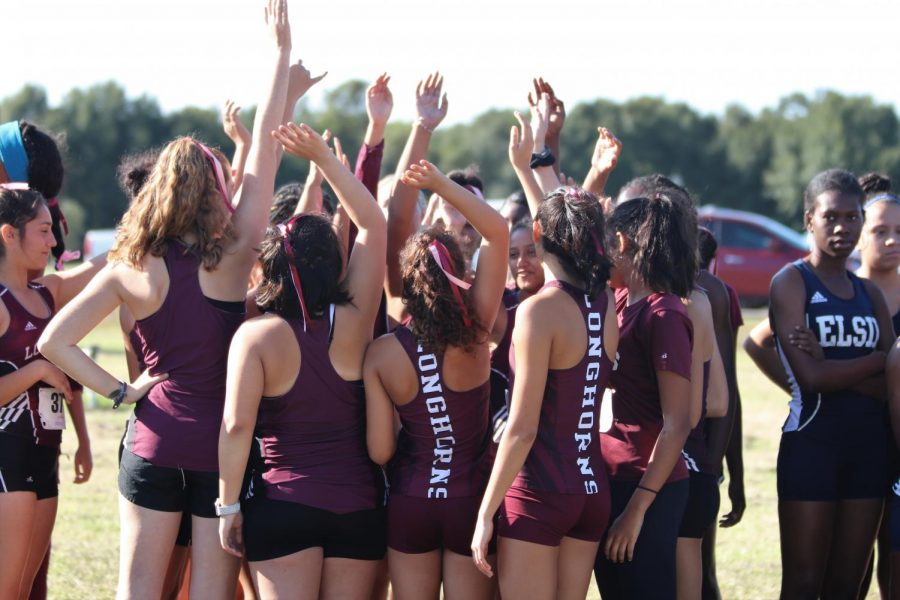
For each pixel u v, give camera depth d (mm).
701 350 7496
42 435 7672
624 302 7469
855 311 8695
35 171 8469
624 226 7188
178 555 7461
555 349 6664
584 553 6918
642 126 106312
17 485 7469
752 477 15852
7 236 7527
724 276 45156
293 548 6762
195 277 6879
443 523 6883
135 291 6855
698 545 7840
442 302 6715
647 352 7078
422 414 6902
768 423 20391
